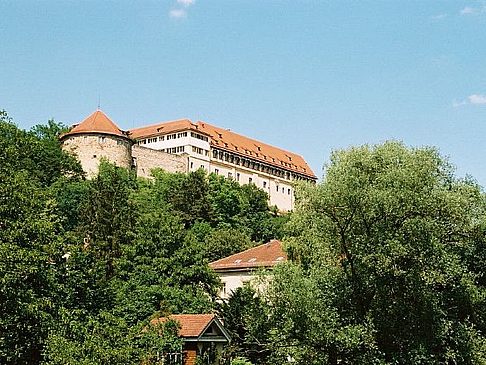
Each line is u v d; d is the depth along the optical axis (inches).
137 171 5462.6
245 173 6628.9
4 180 1277.1
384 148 1461.6
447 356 1341.0
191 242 2466.8
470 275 1497.3
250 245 3996.1
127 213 3043.8
